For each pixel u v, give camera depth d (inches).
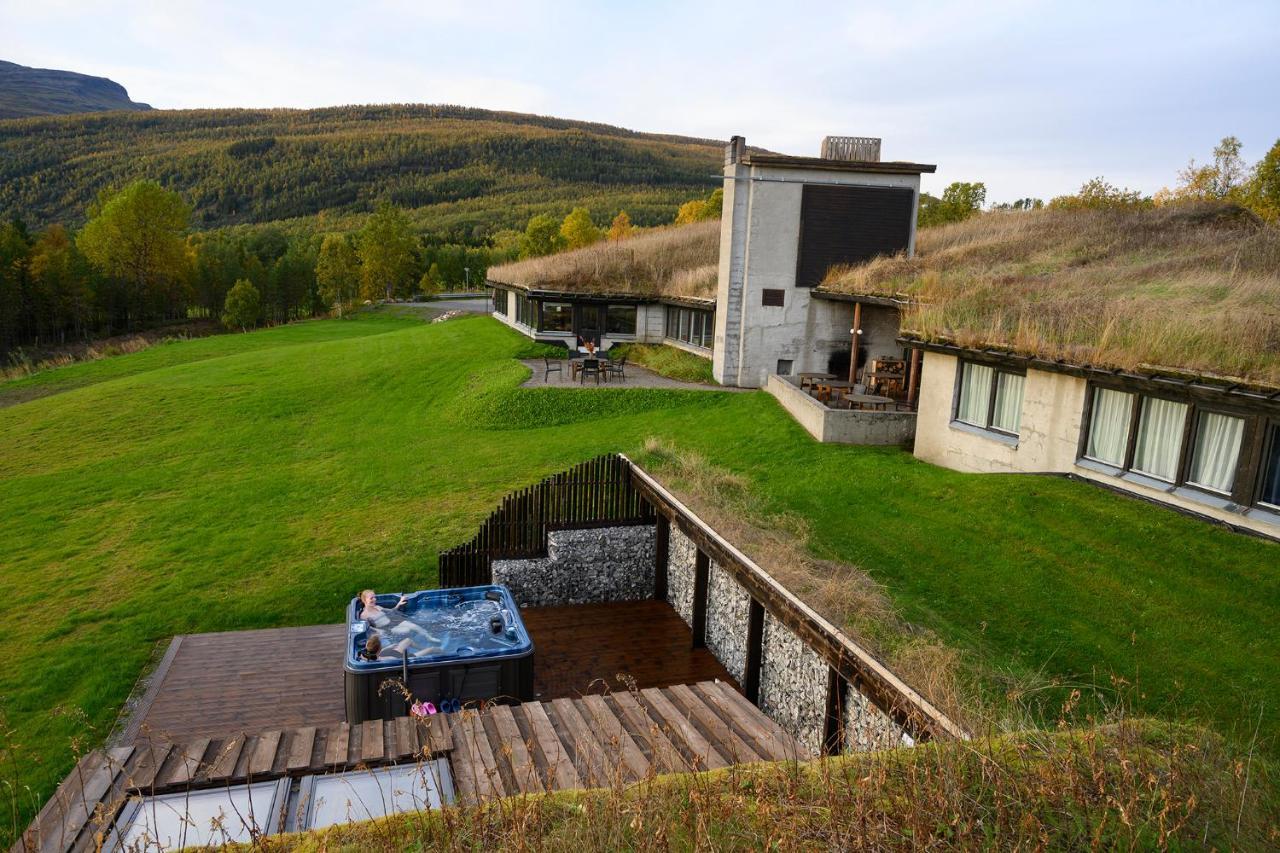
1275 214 1202.0
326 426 1050.7
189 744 232.5
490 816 165.6
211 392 1234.6
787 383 870.4
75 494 815.7
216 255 3331.7
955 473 574.9
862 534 487.2
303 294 3248.0
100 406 1179.3
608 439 844.6
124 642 476.4
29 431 1080.2
